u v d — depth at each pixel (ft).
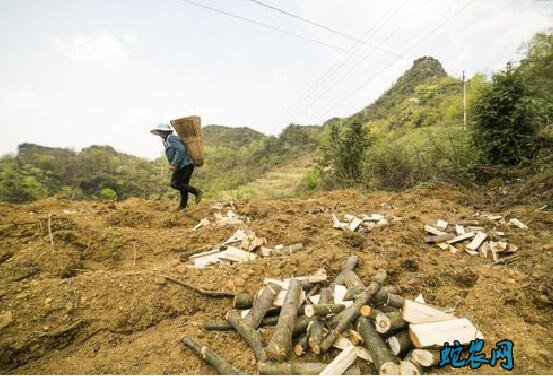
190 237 17.63
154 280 11.94
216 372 8.87
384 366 8.17
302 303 10.96
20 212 18.61
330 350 9.46
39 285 11.51
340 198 28.22
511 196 23.26
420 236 17.66
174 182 22.24
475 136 29.81
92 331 10.39
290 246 16.15
